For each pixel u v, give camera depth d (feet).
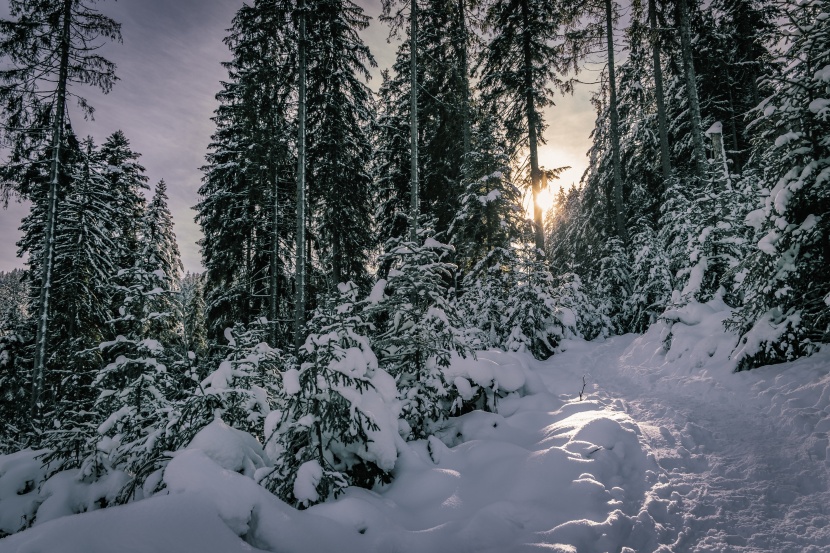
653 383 28.60
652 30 51.47
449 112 56.75
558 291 48.65
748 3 57.47
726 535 12.64
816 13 23.17
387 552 12.28
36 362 42.11
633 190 67.97
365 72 51.83
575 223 86.12
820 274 22.21
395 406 20.34
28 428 40.73
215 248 57.16
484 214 51.80
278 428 16.05
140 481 15.26
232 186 57.72
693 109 45.24
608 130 70.64
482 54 57.06
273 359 21.84
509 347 39.86
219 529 10.53
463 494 16.14
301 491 14.17
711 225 35.22
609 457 17.29
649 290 48.65
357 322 21.88
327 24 47.67
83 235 52.75
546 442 19.93
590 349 41.34
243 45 44.19
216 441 14.60
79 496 19.66
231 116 56.29
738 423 19.49
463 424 23.68
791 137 22.35
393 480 17.98
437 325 23.73
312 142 54.95
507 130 60.34
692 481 15.79
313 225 62.44
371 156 62.18
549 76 57.21
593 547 12.46
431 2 51.70
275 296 54.13
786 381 20.39
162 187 69.67
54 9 43.21
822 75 21.30
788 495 13.91
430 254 25.40
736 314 25.99
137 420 19.89
